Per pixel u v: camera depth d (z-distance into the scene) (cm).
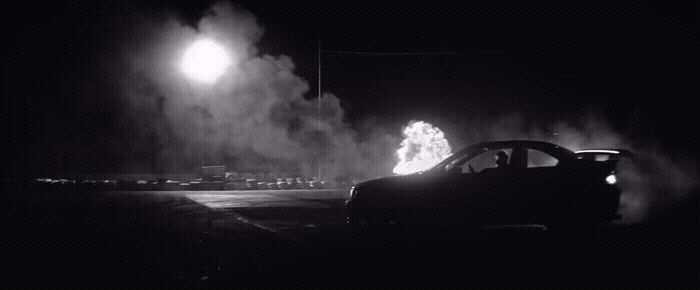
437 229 1406
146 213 1848
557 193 1270
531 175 1279
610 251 1091
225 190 3162
